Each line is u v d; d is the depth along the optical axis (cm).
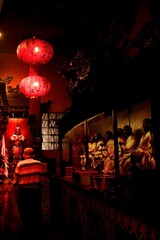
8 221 272
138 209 291
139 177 309
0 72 1181
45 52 896
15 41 1097
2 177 1006
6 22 939
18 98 1116
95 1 652
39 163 669
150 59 322
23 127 1130
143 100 454
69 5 735
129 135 495
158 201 280
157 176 285
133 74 369
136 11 550
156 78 323
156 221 252
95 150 630
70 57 900
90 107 600
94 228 460
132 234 333
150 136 408
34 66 1127
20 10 848
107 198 377
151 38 448
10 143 1098
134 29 565
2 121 1099
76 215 599
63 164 895
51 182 784
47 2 769
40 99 1169
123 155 487
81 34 778
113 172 511
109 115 589
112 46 613
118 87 436
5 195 492
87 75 661
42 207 725
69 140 925
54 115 1189
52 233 710
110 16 659
